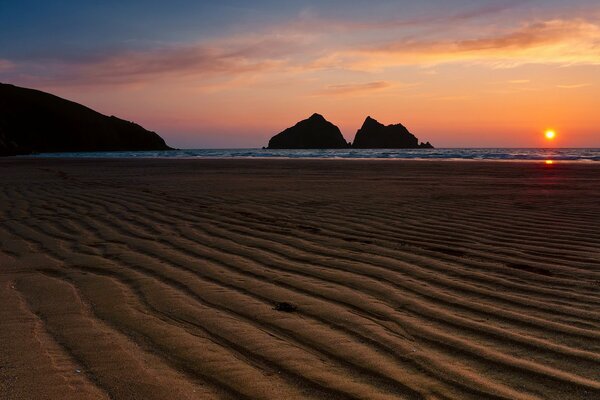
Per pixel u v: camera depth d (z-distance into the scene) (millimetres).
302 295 3641
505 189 11500
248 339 2832
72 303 3447
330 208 8117
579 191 10992
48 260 4668
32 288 3801
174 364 2512
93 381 2322
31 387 2258
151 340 2807
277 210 7879
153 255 4855
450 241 5531
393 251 5035
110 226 6402
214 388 2277
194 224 6551
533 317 3219
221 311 3297
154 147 119375
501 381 2381
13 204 8516
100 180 14094
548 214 7449
